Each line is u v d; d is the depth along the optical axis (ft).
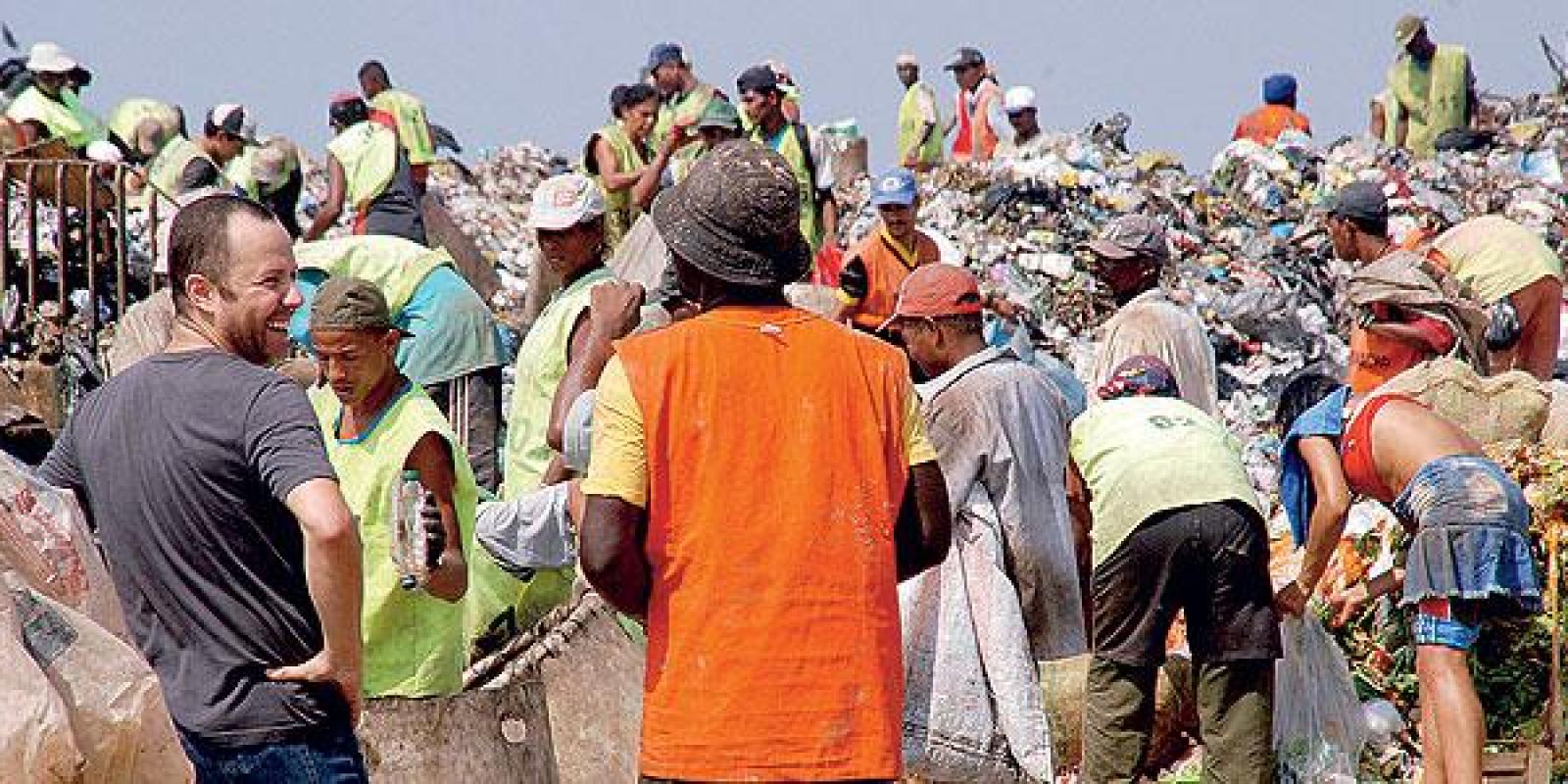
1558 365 127.75
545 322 81.30
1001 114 239.30
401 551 61.52
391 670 62.64
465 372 96.37
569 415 61.98
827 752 48.08
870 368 50.11
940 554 51.26
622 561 48.55
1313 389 78.54
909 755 68.33
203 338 51.47
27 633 44.57
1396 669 86.58
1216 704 77.00
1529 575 73.97
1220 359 156.46
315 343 61.87
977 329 74.38
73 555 47.03
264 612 49.93
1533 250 107.55
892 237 110.42
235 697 49.62
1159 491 76.13
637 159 157.79
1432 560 73.82
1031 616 72.49
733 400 48.75
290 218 154.92
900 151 235.40
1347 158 219.61
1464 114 230.07
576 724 70.08
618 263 114.73
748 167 50.03
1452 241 108.88
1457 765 74.02
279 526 50.11
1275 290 166.30
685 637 48.29
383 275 96.37
